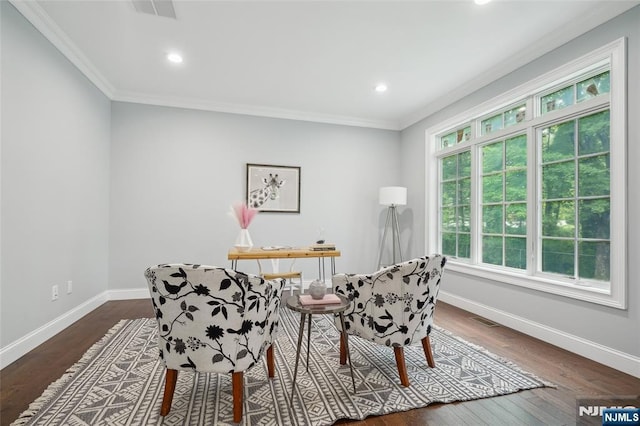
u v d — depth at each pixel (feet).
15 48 7.03
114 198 12.42
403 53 9.42
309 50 9.30
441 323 9.93
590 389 6.01
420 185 14.62
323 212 15.11
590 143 7.90
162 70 10.58
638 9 6.64
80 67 9.82
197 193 13.38
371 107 14.03
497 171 10.84
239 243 10.55
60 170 8.87
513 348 7.97
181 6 7.34
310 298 6.07
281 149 14.56
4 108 6.73
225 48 9.20
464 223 12.39
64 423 4.83
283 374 6.45
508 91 9.91
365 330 6.37
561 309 8.11
